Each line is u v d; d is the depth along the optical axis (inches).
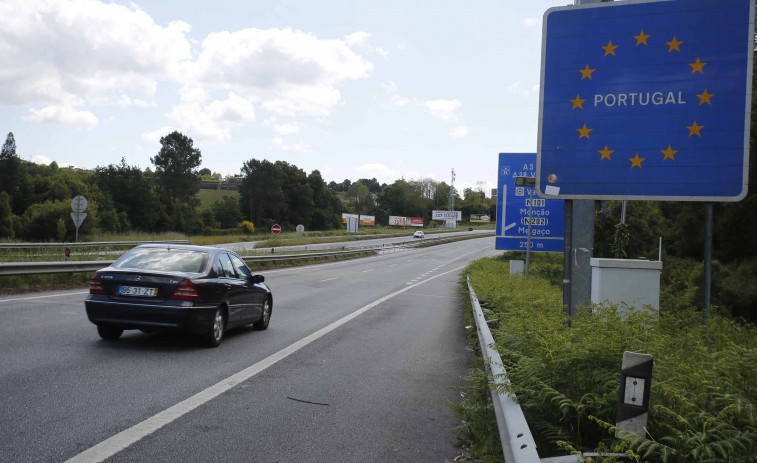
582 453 128.8
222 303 338.3
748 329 341.4
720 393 140.6
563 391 160.7
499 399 167.3
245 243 2402.8
